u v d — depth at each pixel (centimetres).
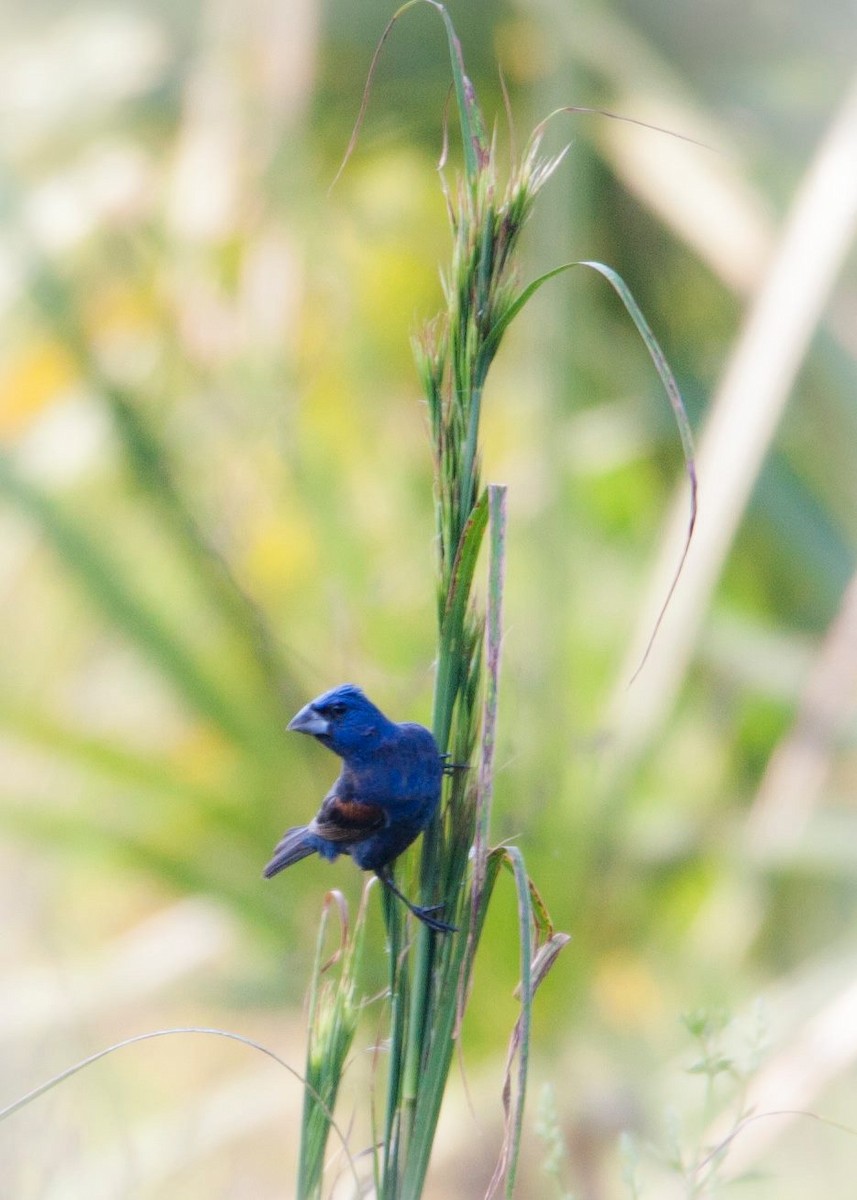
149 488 1052
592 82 1236
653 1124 822
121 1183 774
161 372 1102
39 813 1047
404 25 1380
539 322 1080
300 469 1073
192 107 1205
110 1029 1027
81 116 1339
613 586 1201
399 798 753
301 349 1150
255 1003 1042
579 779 952
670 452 1343
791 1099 794
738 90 1359
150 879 1144
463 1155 901
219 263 1159
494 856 746
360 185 1446
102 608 1091
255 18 1188
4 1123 767
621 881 1003
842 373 1167
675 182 1212
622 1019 962
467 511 748
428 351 747
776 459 1192
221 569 1028
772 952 1067
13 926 1029
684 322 1412
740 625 1195
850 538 1196
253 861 1045
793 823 998
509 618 1026
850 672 976
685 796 1184
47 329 1098
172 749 1087
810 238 988
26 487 1095
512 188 746
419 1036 746
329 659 995
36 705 1071
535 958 748
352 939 750
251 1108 893
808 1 1341
